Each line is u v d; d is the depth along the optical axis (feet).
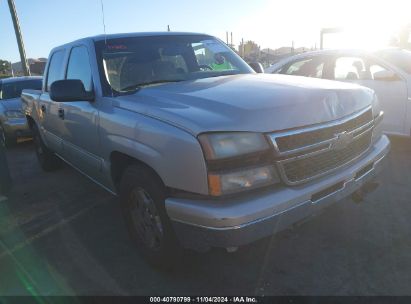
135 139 9.87
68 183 19.27
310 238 11.95
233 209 8.09
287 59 25.72
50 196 17.60
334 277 10.04
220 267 10.72
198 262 10.57
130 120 10.12
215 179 8.18
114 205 15.90
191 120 8.59
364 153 10.99
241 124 8.44
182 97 10.09
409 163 18.45
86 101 12.62
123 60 12.71
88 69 13.10
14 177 21.12
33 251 12.52
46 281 10.77
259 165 8.53
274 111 8.84
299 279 10.05
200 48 14.38
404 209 13.64
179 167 8.60
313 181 9.26
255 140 8.45
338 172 9.80
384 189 15.46
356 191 11.12
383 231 12.17
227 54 14.99
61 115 15.16
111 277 10.69
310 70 23.95
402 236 11.82
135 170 10.16
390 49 21.68
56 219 14.94
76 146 14.52
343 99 10.27
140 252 11.12
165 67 12.94
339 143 9.69
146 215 10.48
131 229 11.34
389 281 9.75
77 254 12.10
